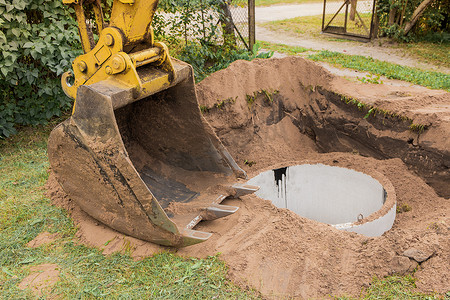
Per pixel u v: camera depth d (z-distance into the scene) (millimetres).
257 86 6570
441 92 6258
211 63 9695
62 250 3758
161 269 3486
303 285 3404
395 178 5496
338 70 9391
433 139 5211
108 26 3670
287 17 17969
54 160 3879
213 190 4535
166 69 3934
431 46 11836
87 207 3996
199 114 4461
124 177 3449
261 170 5480
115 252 3695
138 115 4863
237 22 11000
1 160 5652
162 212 3453
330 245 3779
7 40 5902
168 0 8070
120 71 3488
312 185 5867
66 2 3752
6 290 3260
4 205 4434
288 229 3982
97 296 3195
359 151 6184
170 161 4922
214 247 3732
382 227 4516
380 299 3207
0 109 6293
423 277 3312
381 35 12867
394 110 5605
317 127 6594
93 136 3469
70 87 4008
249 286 3334
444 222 3811
